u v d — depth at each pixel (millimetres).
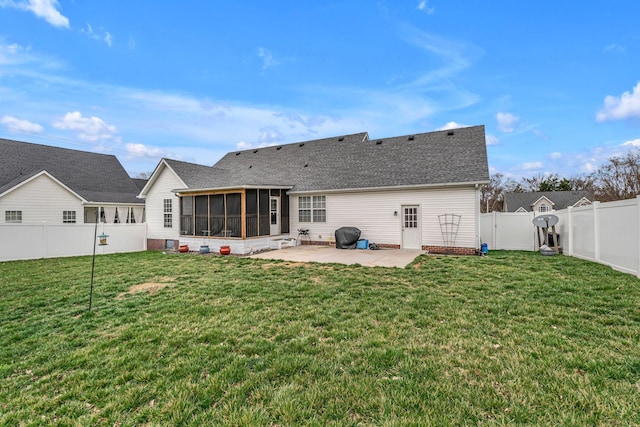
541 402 2439
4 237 11180
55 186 16406
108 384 2871
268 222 13672
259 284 6684
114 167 23453
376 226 13203
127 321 4520
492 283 6309
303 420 2297
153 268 8961
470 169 11852
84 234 12984
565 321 4094
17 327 4352
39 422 2377
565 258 9586
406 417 2307
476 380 2770
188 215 14234
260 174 17031
